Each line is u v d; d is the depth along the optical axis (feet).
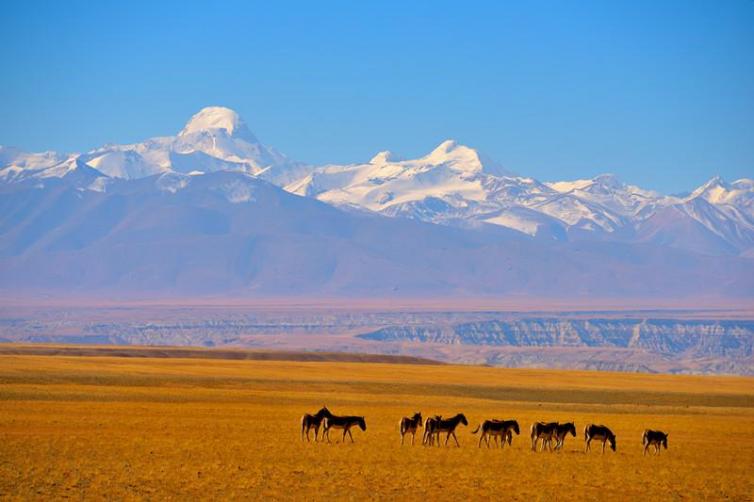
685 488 616.39
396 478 620.08
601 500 574.15
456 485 603.67
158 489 572.92
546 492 590.14
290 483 595.47
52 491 561.84
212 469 634.02
